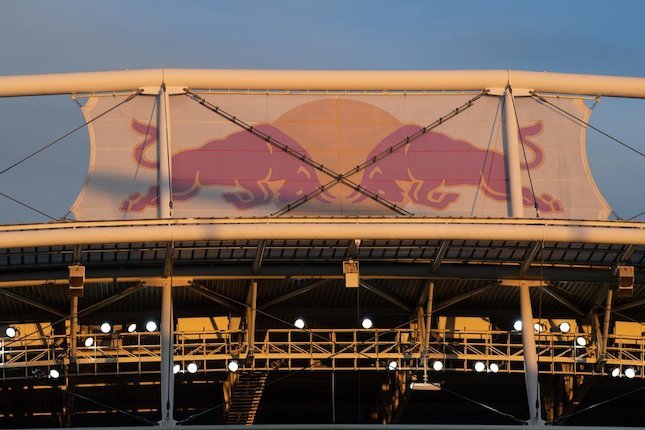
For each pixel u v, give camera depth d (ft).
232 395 152.87
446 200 152.87
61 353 146.20
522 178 155.63
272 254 137.08
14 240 129.08
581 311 149.89
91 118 155.53
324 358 144.05
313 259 138.21
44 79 155.43
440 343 145.38
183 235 130.21
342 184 152.97
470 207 152.76
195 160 153.48
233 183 152.35
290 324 142.82
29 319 149.59
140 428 123.24
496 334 151.64
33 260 136.77
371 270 139.74
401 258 138.41
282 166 153.89
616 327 152.56
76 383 155.43
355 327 154.51
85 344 144.46
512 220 132.26
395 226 131.13
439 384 143.43
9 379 145.18
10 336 141.69
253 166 153.69
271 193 151.94
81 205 150.30
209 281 143.13
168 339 137.49
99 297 145.18
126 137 154.81
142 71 157.17
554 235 132.05
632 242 132.67
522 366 156.46
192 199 150.92
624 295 137.18
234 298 146.51
